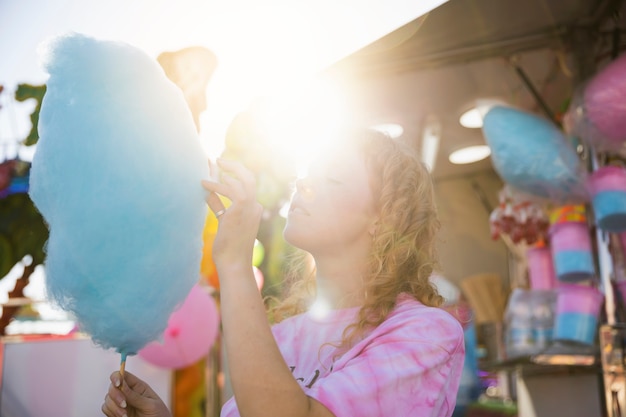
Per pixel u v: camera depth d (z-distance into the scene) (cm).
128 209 99
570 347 331
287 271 160
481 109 394
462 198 603
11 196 340
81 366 310
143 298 101
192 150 106
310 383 110
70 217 99
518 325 354
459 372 108
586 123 270
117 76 104
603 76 265
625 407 305
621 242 309
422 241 125
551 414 344
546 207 346
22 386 311
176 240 102
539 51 344
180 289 106
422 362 99
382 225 118
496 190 593
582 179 283
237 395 90
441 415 102
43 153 104
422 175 128
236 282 96
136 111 102
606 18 314
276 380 89
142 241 99
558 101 397
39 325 344
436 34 317
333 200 118
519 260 489
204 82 271
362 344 104
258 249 326
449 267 588
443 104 407
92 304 101
